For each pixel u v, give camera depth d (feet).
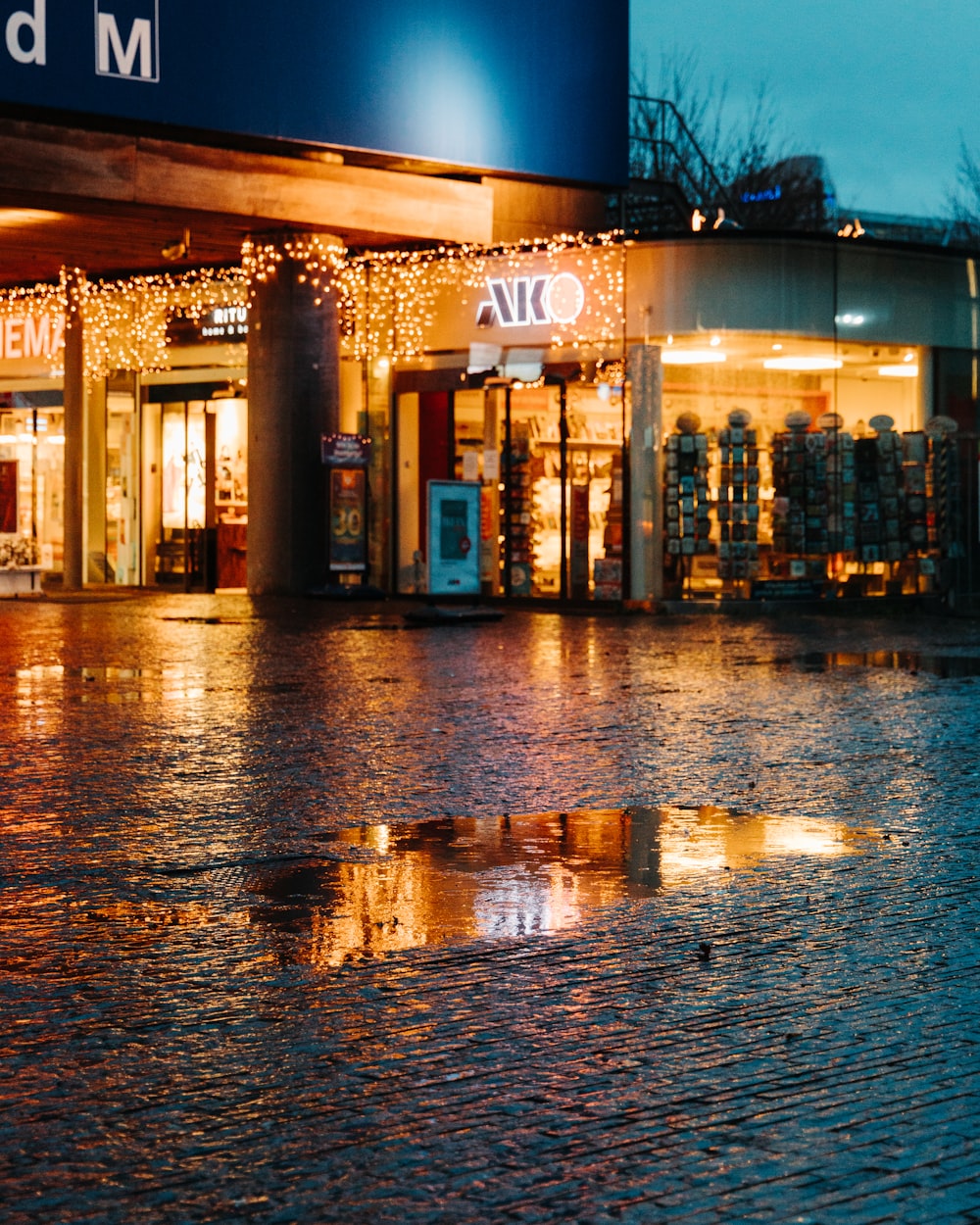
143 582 97.40
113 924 20.71
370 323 90.27
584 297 83.92
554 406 85.30
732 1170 12.80
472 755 35.09
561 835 26.45
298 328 85.30
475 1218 11.95
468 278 87.20
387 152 82.07
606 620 77.36
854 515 85.30
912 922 20.84
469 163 84.99
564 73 88.74
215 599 86.43
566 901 21.97
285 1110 14.11
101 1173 12.77
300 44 79.00
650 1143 13.35
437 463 89.04
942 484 87.66
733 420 82.89
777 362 83.30
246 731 38.47
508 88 86.28
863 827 27.25
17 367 102.73
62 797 29.84
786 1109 14.10
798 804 29.43
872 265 84.89
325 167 80.64
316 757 34.71
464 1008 17.08
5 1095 14.53
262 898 22.13
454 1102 14.29
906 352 86.38
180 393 94.94
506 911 21.35
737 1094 14.49
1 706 42.98
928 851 25.31
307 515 87.04
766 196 164.45
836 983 18.08
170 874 23.57
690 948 19.56
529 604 86.53
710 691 47.52
